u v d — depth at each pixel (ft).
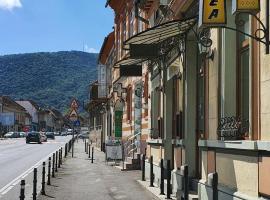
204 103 38.83
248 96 30.76
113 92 117.08
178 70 48.83
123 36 103.86
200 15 28.50
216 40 34.88
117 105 111.65
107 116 138.82
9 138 355.97
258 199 26.35
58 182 61.16
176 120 51.83
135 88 84.58
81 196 48.34
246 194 28.35
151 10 66.64
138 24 83.20
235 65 33.22
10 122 412.36
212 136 35.78
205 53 37.70
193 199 38.32
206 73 37.65
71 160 105.40
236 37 33.09
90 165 89.15
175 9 48.32
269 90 25.99
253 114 28.07
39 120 592.60
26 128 504.02
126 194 49.47
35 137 237.66
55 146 199.11
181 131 48.44
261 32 27.04
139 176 66.85
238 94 32.76
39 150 160.86
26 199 46.98
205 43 35.60
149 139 66.08
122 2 101.14
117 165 86.43
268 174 25.49
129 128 92.84
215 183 26.53
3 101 421.18
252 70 28.30
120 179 63.46
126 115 97.14
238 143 29.22
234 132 31.24
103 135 153.69
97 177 66.54
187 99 45.11
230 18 32.83
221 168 32.86
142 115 77.25
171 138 55.31
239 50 32.63
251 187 27.71
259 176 26.61
